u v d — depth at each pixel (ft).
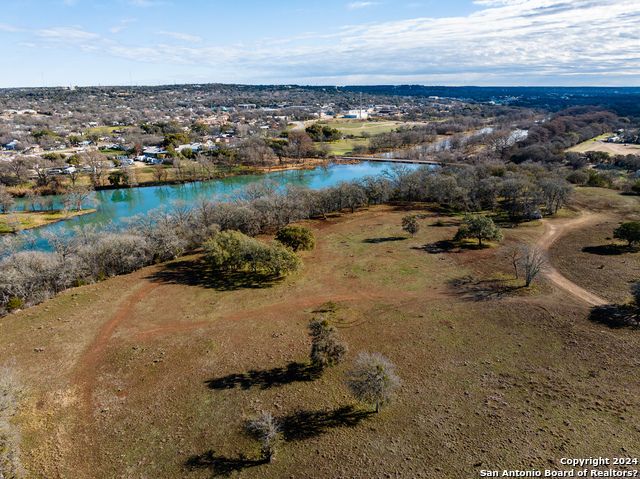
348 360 138.82
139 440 105.91
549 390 120.06
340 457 98.48
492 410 112.78
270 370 134.82
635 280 187.32
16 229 335.88
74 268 211.00
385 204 383.65
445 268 218.79
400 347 146.41
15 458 92.63
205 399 120.98
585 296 177.88
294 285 203.82
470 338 150.41
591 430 102.78
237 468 96.43
